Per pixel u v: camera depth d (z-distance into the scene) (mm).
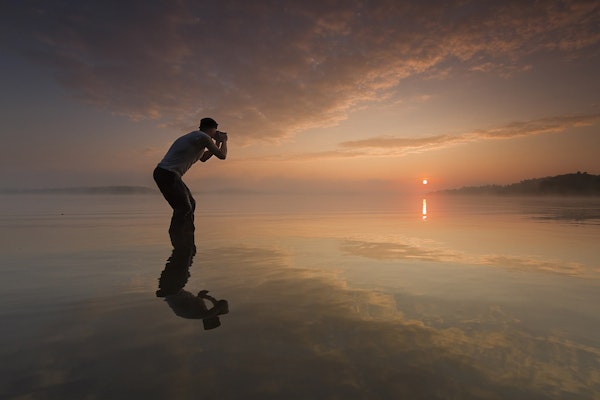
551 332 1342
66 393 896
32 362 1062
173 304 1658
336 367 1040
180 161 4215
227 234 4750
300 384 941
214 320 1438
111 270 2443
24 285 2018
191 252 3201
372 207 14438
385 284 2072
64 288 1953
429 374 1006
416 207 14445
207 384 938
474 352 1155
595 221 6895
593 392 921
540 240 4078
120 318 1459
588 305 1685
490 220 7168
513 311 1589
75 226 5723
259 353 1130
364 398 878
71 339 1240
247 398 874
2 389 910
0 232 4828
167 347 1172
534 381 976
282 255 3072
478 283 2100
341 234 4715
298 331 1321
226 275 2293
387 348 1177
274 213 10078
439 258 2924
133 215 8641
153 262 2730
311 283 2082
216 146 4582
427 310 1594
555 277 2262
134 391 906
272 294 1843
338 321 1435
